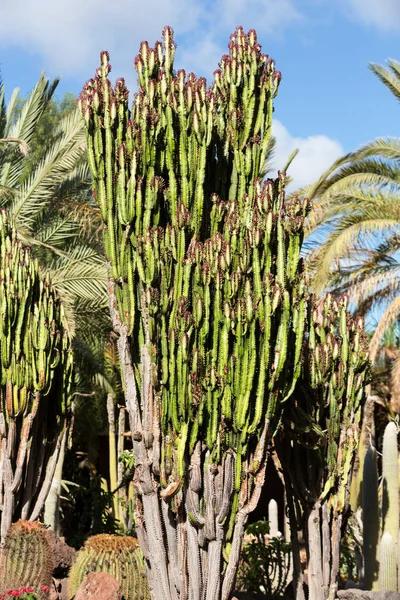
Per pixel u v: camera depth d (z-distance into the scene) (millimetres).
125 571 7012
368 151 16609
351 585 8375
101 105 6176
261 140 6574
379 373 18672
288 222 5961
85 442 17688
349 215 16234
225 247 5773
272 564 8742
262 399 5777
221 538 5781
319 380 6535
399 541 7996
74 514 13531
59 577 7648
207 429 5719
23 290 7980
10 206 14320
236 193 6488
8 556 7207
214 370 5715
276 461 7215
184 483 5797
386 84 17781
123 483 12430
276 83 6707
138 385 6051
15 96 15578
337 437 6723
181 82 6191
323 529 6684
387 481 8438
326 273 15594
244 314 5645
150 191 5969
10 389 7871
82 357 15773
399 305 15664
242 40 6668
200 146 6137
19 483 7902
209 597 5773
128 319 6020
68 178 15062
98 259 14305
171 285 5918
